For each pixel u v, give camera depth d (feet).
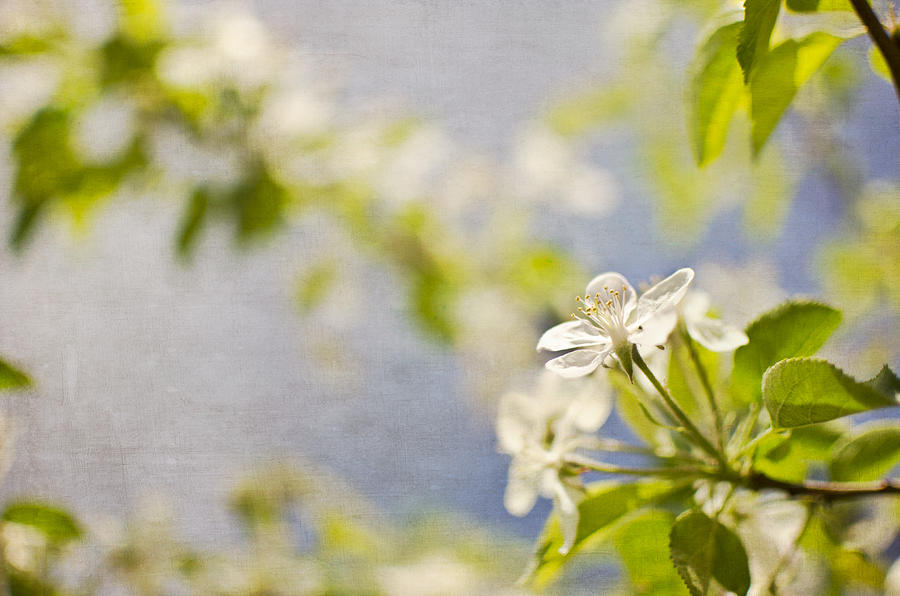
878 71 2.03
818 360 1.95
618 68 2.77
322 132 2.75
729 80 2.07
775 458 2.04
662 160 2.88
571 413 2.13
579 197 2.97
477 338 2.81
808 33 2.02
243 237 2.59
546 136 2.96
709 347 2.05
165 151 2.63
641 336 2.00
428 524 2.51
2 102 2.57
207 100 2.65
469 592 2.47
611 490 2.08
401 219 2.90
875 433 2.09
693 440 2.03
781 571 2.11
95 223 2.54
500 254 3.00
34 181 2.52
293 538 2.49
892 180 2.58
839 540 2.12
